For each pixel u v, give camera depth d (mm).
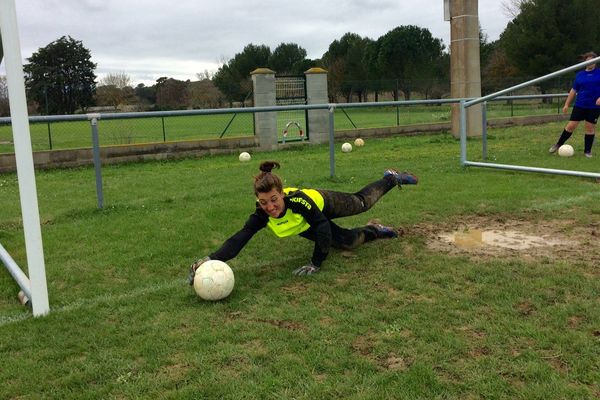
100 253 4770
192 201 7113
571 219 5406
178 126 24844
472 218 5578
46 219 6281
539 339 2787
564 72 7277
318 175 8969
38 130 22484
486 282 3662
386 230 4820
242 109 7621
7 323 3303
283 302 3484
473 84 15484
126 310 3445
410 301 3393
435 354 2686
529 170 7758
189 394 2426
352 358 2688
